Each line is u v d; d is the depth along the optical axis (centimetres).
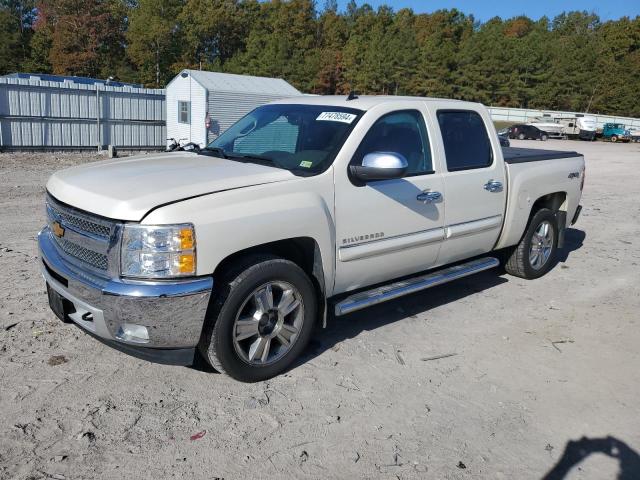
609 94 7738
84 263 371
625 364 455
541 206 662
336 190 416
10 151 1903
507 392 403
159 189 358
